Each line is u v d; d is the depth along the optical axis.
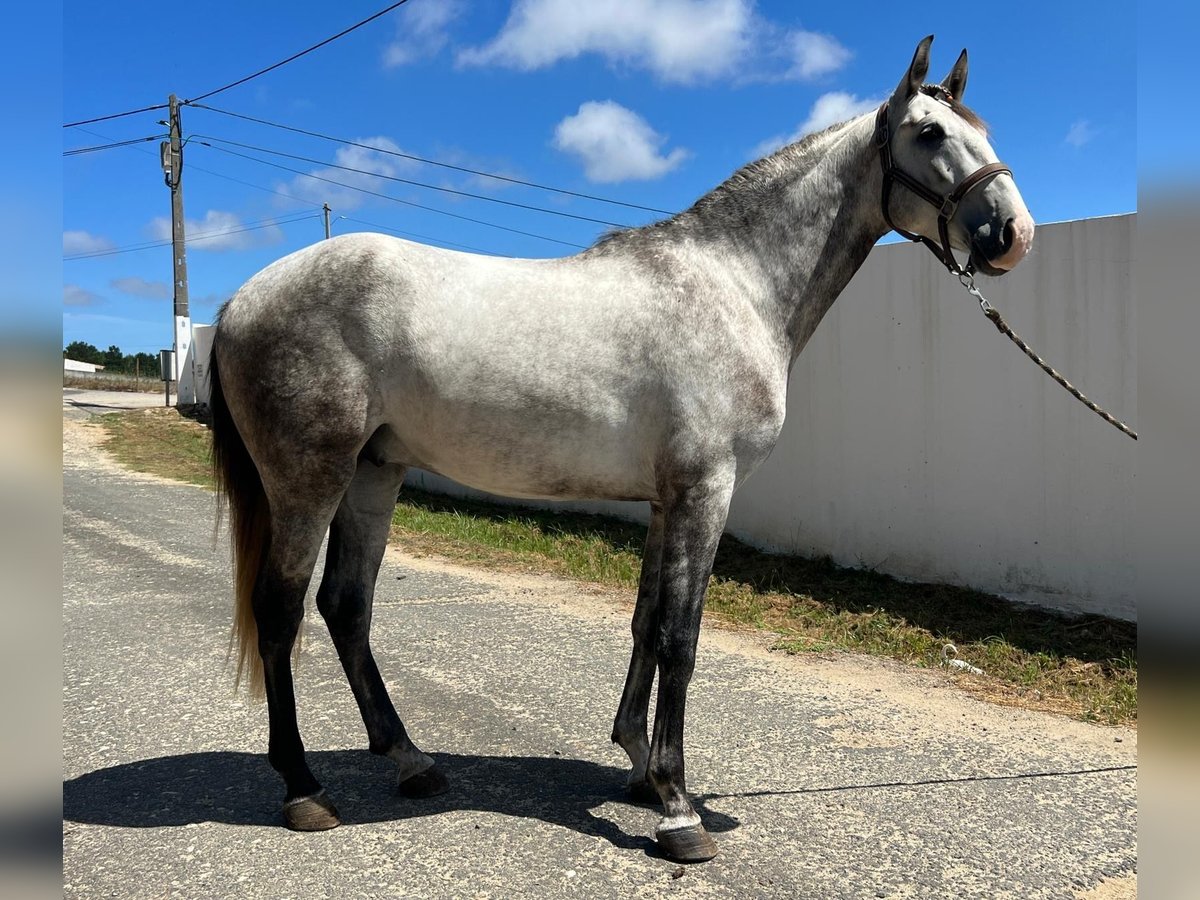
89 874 2.24
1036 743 3.31
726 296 2.55
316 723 3.39
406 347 2.44
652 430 2.51
